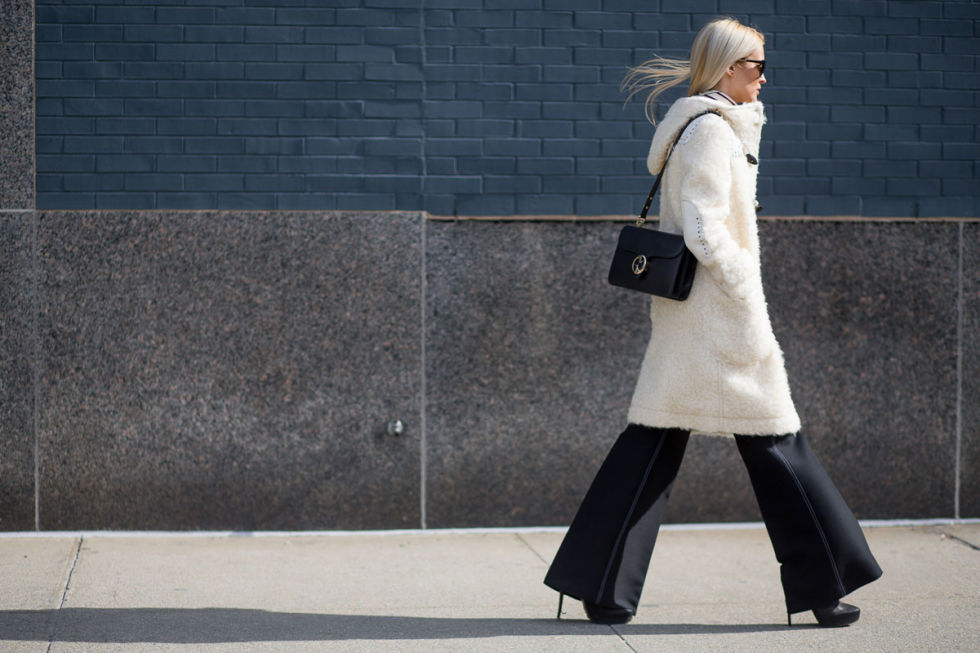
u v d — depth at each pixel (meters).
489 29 8.68
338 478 8.59
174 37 8.49
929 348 9.05
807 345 8.93
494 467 8.74
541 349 8.74
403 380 8.59
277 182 8.57
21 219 8.34
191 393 8.46
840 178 9.00
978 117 9.10
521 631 6.23
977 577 7.53
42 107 8.41
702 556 8.09
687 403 6.16
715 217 5.97
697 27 8.84
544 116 8.73
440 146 8.67
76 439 8.42
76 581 7.21
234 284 8.45
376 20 8.61
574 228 8.73
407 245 8.56
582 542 6.33
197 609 6.62
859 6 8.98
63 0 8.41
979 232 9.05
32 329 8.35
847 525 6.25
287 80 8.56
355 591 7.08
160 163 8.50
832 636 6.16
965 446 9.12
